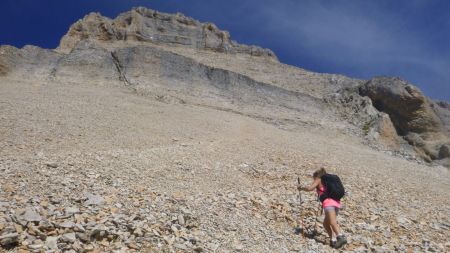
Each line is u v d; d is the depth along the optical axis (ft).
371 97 145.59
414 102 138.82
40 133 56.70
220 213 31.99
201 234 27.81
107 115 75.72
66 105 79.51
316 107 134.00
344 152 79.66
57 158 37.73
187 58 131.34
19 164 33.76
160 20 206.90
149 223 27.07
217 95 124.06
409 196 49.83
